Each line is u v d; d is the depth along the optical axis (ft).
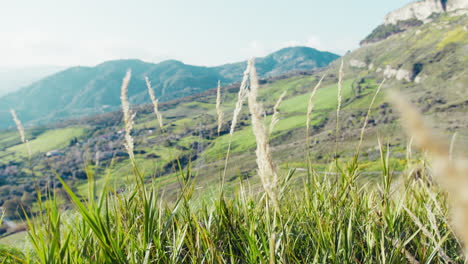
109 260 6.45
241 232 8.71
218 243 8.84
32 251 8.64
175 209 7.95
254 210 8.66
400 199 9.02
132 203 8.82
